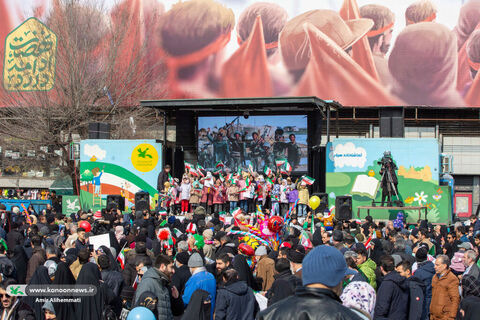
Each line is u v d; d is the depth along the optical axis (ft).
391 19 122.93
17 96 118.73
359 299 18.52
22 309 23.52
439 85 120.78
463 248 32.99
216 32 127.44
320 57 124.26
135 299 21.02
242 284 21.84
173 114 107.55
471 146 124.67
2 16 125.08
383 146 81.56
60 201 101.14
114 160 88.43
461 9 120.88
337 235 33.17
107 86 117.60
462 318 23.07
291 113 99.91
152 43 127.44
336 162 82.74
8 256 35.96
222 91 126.62
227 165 101.65
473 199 125.80
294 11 125.80
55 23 118.93
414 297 24.20
